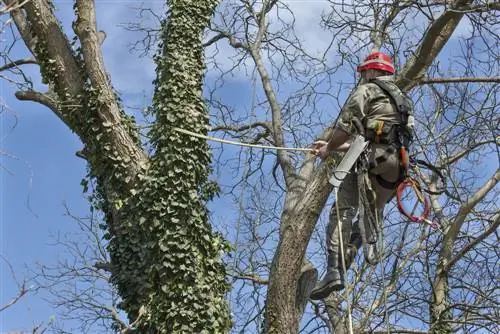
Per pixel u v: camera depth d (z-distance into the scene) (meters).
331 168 11.05
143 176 14.62
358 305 16.27
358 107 8.37
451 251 17.08
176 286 14.11
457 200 17.30
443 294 16.72
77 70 15.16
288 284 12.31
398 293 16.14
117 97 15.27
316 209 12.13
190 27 15.53
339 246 8.87
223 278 14.70
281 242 12.38
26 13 15.24
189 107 15.03
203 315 14.09
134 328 13.84
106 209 15.48
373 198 8.38
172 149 14.71
